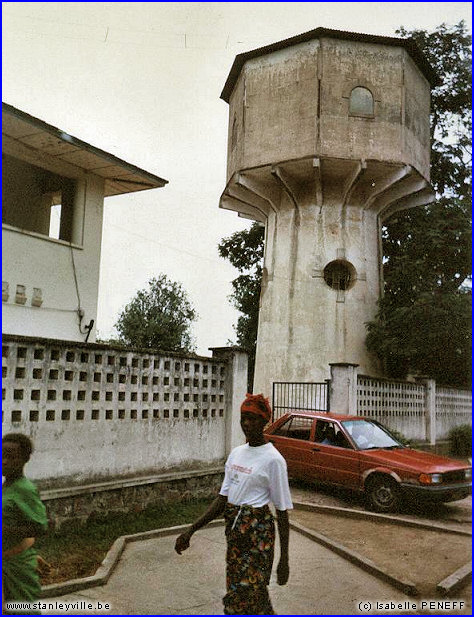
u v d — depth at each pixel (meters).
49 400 6.58
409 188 18.64
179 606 4.87
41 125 9.68
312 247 18.58
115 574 5.61
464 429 18.14
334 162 17.25
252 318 26.56
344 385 13.06
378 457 9.49
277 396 17.89
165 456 8.27
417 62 18.92
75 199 11.68
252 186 18.50
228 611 3.45
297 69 17.66
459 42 23.45
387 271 21.61
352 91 17.44
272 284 19.23
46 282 10.73
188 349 34.28
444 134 23.91
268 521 3.57
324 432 10.57
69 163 11.30
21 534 3.37
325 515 9.11
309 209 18.89
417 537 7.69
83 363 7.05
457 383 20.34
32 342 6.39
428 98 19.94
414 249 19.81
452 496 8.95
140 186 12.75
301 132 17.27
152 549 6.46
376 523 8.58
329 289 18.33
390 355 17.77
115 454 7.45
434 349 17.28
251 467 3.63
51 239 10.84
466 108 23.41
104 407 7.33
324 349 17.88
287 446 10.82
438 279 19.50
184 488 8.48
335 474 9.96
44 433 6.50
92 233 11.84
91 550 6.16
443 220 20.08
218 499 3.89
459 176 23.70
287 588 5.49
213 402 9.31
